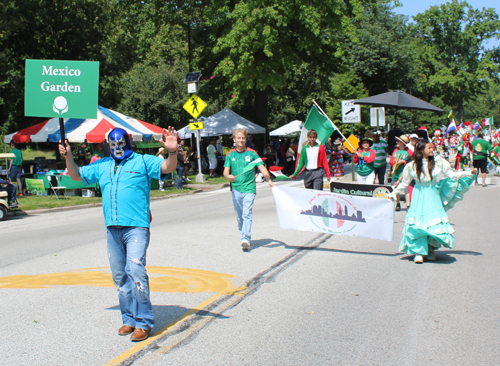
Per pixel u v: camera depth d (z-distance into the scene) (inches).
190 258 292.5
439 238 264.5
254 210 503.5
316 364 148.9
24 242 369.7
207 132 1120.2
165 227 412.2
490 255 289.3
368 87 1784.0
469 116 3737.7
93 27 1236.5
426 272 253.8
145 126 848.9
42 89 206.1
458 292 218.7
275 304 205.8
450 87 2536.9
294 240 344.5
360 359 152.3
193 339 168.6
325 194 306.0
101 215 527.2
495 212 455.8
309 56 1093.8
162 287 232.4
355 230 301.3
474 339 167.2
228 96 1251.2
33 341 167.5
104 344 164.1
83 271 268.5
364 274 251.8
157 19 1095.6
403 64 1732.3
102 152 711.1
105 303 209.2
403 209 480.1
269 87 1205.1
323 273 254.5
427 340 166.7
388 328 177.8
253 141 1171.9
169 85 1574.8
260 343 164.9
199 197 692.1
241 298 214.4
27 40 1202.6
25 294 224.2
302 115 2069.4
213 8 982.4
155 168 170.1
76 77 207.5
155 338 168.9
